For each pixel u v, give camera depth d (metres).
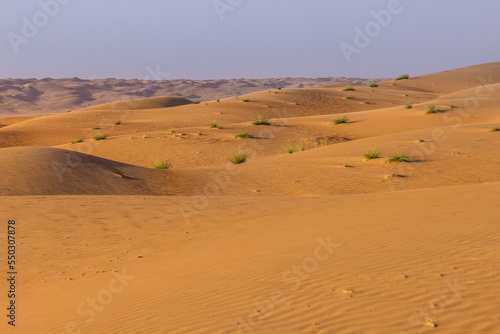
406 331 4.27
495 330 4.12
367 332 4.37
